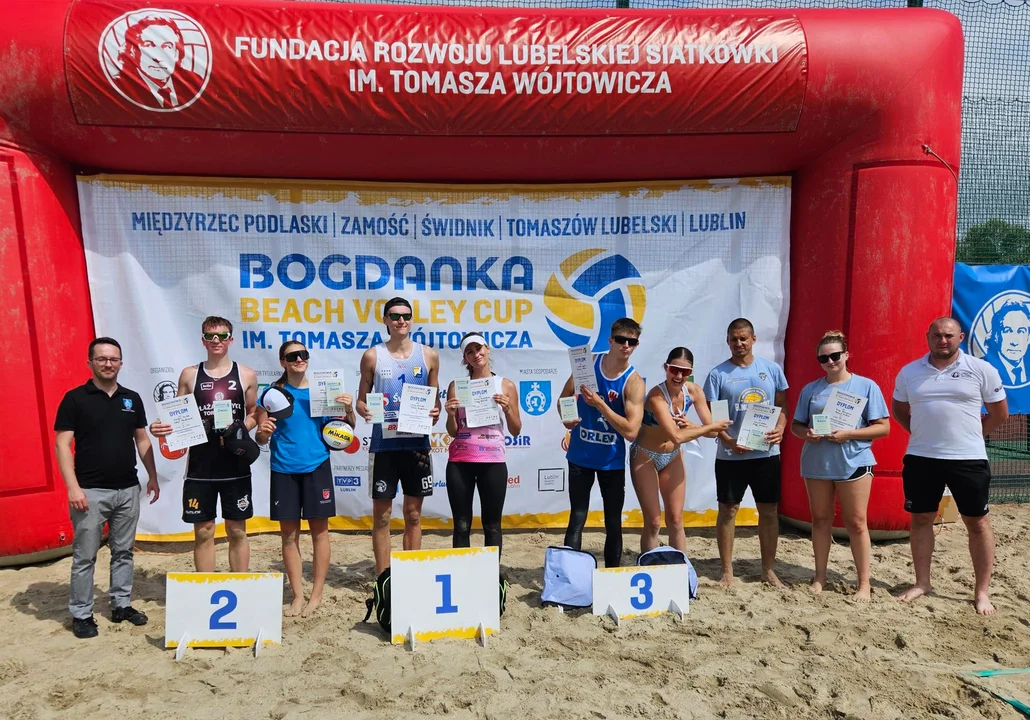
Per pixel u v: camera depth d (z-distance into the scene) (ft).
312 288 21.47
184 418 15.07
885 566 19.57
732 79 19.52
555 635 14.93
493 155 20.30
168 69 18.66
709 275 21.93
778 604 16.79
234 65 18.80
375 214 21.50
